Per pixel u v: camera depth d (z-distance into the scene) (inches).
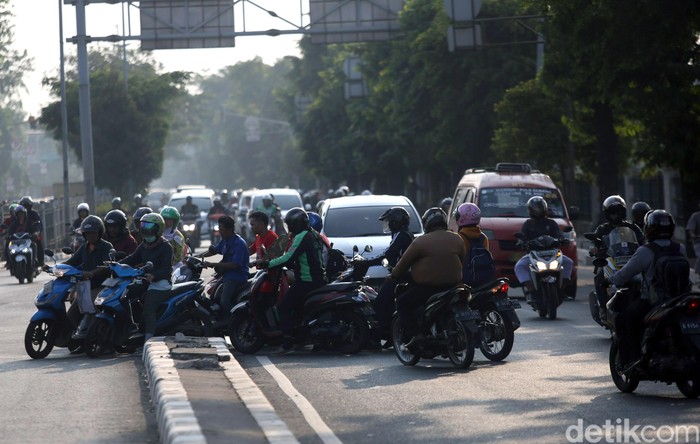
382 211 1391.5
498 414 638.5
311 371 840.3
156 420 628.7
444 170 3631.9
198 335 982.4
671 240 701.3
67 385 777.6
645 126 1884.8
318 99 4943.4
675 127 1857.8
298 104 5856.3
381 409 663.1
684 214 2297.0
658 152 1904.5
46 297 956.0
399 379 788.0
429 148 3341.5
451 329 838.5
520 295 1509.6
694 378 673.6
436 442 563.2
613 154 2128.4
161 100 4377.5
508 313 871.1
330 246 1089.4
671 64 1711.4
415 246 847.1
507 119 2470.5
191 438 503.8
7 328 1240.2
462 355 858.8
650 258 695.1
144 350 884.0
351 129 4151.1
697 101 1785.2
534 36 2888.8
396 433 587.5
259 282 949.8
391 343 968.3
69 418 642.2
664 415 629.3
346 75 4062.5
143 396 722.8
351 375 813.9
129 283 949.2
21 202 2018.9
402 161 3821.4
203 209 3403.1
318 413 653.3
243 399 628.7
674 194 2635.3
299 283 946.7
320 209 1471.5
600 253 954.7
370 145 4035.4
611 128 2119.8
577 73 1809.8
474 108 2925.7
